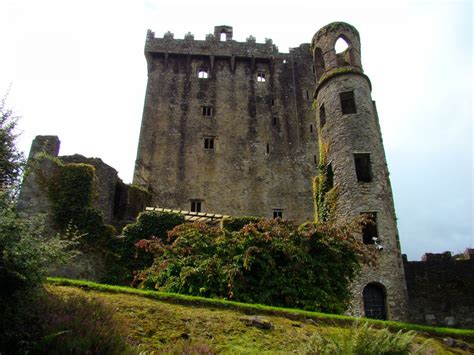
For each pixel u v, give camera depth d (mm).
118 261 19047
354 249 15508
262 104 39312
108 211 25547
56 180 20141
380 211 22297
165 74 39719
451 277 24516
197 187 34781
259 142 37438
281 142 37688
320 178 25469
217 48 41156
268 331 9531
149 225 20266
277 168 36500
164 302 10492
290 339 9188
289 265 14375
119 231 22281
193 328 9031
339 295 14578
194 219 21797
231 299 13141
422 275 24641
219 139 37125
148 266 18984
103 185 25797
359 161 25281
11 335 6438
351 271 15438
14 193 8398
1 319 6574
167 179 34781
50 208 19531
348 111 26609
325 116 26484
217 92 39375
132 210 27609
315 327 10289
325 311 13734
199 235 15555
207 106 38469
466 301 23953
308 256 14773
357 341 7223
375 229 22516
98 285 10812
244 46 41562
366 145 24281
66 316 7004
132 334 8172
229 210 34250
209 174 35469
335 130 25188
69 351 6246
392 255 21172
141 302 9969
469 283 24312
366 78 26969
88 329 6805
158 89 38812
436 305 23891
